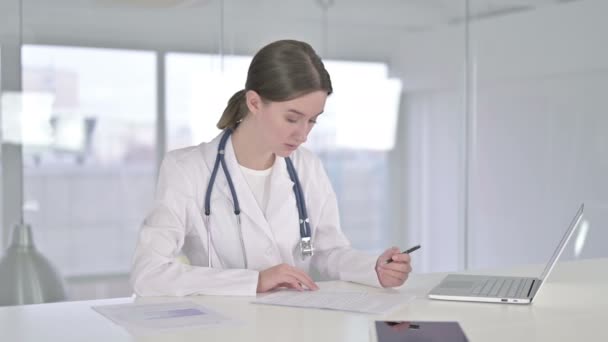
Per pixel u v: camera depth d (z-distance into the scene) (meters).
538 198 3.80
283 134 1.77
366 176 3.51
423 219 3.63
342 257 1.97
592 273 2.02
